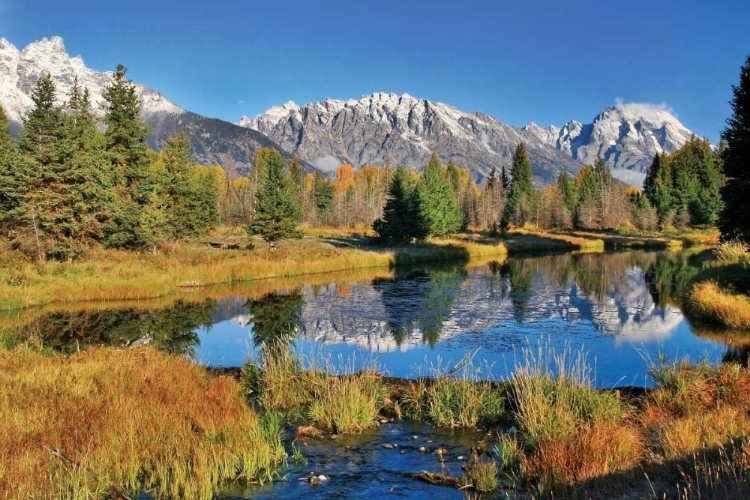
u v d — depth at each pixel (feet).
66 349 54.44
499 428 31.60
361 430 31.65
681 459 22.68
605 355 50.03
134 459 24.70
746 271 83.56
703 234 258.57
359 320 70.33
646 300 83.87
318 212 315.99
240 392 37.55
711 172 302.45
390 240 191.83
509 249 197.16
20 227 97.35
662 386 33.96
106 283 90.43
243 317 74.02
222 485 24.29
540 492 22.39
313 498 23.36
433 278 115.96
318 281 111.65
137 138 123.85
